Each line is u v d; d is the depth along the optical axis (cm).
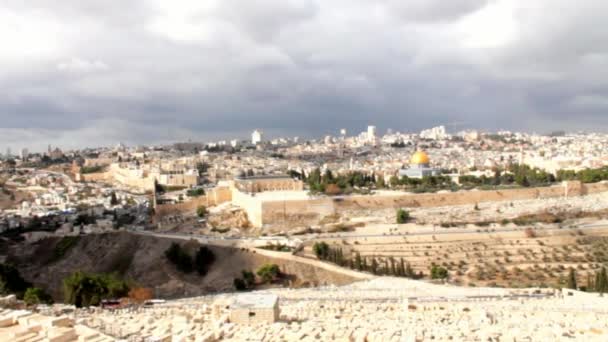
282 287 19800
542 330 9169
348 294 14588
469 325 9706
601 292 15400
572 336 8894
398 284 16712
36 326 8125
